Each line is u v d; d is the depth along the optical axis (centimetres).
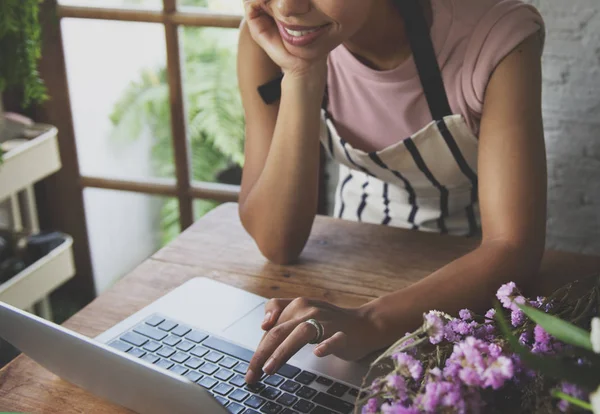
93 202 211
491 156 109
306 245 121
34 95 158
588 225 158
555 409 62
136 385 74
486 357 63
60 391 88
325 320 91
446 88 118
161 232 242
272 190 116
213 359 90
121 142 234
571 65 147
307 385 85
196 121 278
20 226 196
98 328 99
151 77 244
